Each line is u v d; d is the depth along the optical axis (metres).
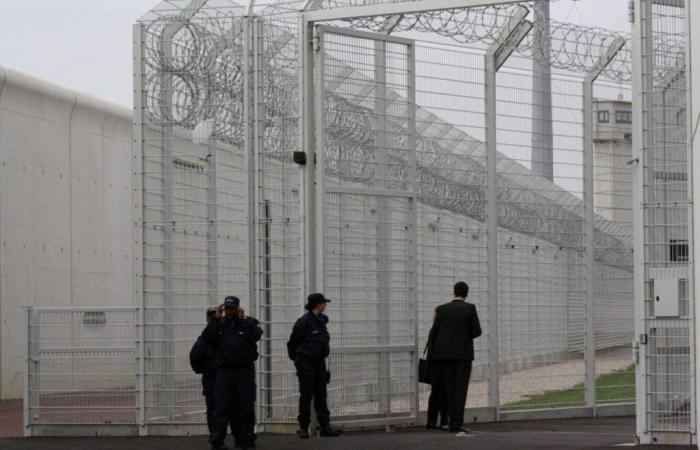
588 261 53.09
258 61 44.44
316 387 42.62
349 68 45.06
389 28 46.34
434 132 48.69
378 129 45.75
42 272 68.31
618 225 54.66
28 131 67.25
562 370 52.31
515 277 51.16
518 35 49.88
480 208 50.16
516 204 51.19
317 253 43.81
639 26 37.91
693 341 36.75
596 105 53.72
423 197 48.75
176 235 44.91
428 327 49.00
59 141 70.50
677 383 37.50
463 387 44.47
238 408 39.66
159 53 45.06
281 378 44.28
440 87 48.62
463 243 49.78
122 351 44.84
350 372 44.75
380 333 45.50
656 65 37.84
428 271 48.91
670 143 37.56
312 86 44.06
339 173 44.69
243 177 44.59
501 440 40.47
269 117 44.38
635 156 38.00
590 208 53.09
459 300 45.12
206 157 44.78
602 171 54.22
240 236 44.78
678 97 37.56
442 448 38.53
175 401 44.81
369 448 38.97
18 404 62.97
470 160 49.75
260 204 44.31
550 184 52.03
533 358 51.53
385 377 45.69
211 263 44.81
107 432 44.69
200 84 44.91
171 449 40.38
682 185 37.44
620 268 55.09
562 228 52.50
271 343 44.28
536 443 39.28
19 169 66.25
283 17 44.28
